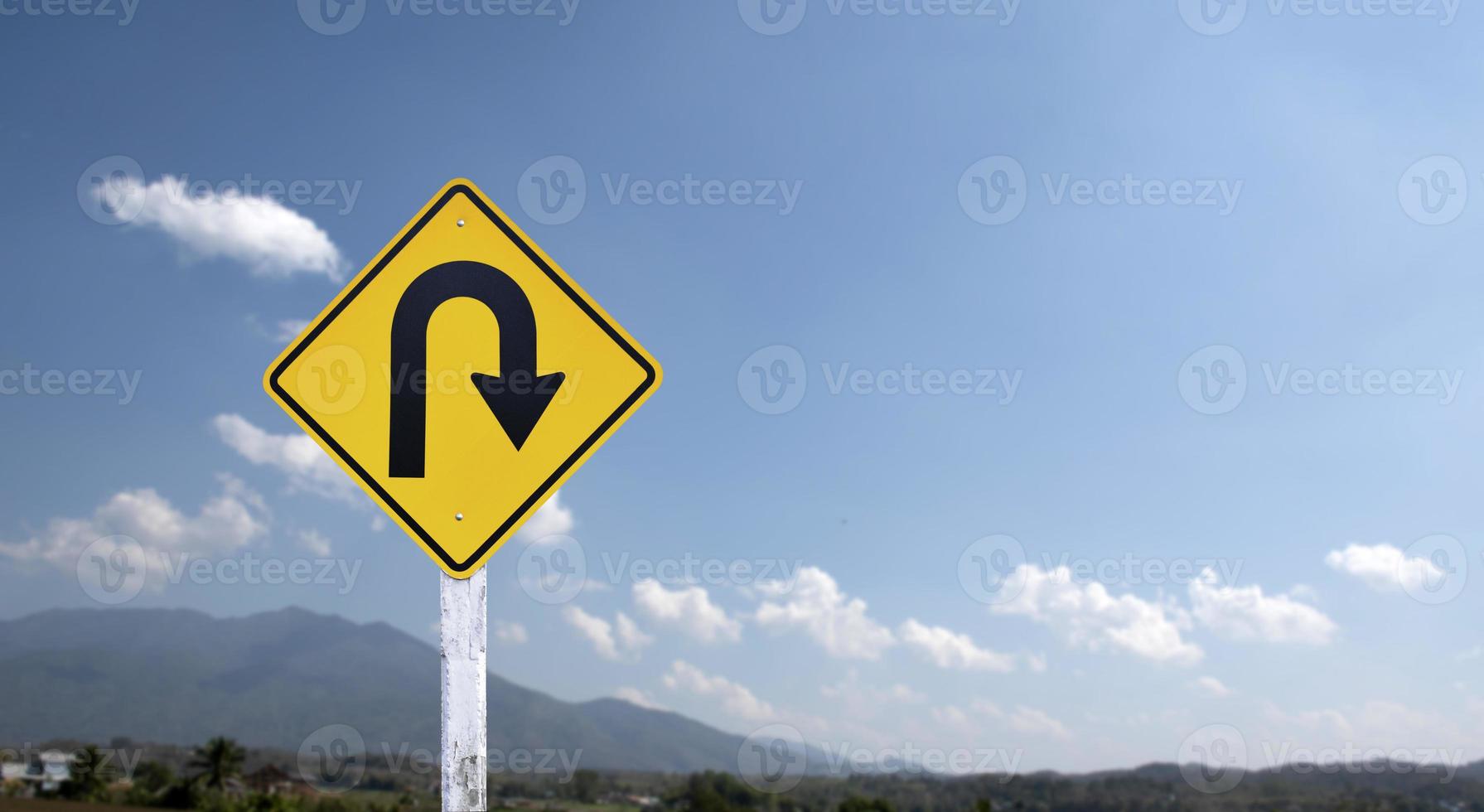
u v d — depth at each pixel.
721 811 70.00
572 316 3.36
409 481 3.18
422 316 3.28
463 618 3.11
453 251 3.33
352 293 3.26
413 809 56.78
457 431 3.23
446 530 3.16
